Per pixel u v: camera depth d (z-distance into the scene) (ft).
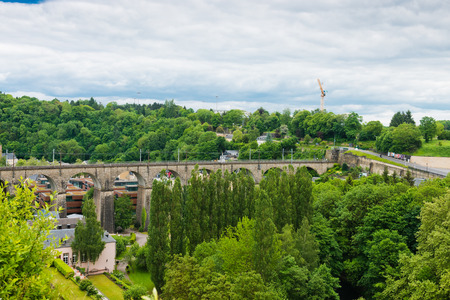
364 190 379.76
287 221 342.85
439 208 271.28
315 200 426.51
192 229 331.98
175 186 333.83
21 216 119.85
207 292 217.36
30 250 107.86
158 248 320.29
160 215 323.78
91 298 297.94
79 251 364.17
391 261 294.66
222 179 361.51
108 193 565.94
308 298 257.55
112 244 390.21
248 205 362.53
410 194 354.54
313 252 295.07
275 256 264.11
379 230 325.62
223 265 271.49
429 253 248.32
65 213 536.01
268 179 381.19
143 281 379.14
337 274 332.19
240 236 299.38
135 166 590.55
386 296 264.11
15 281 99.71
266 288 222.28
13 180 494.59
